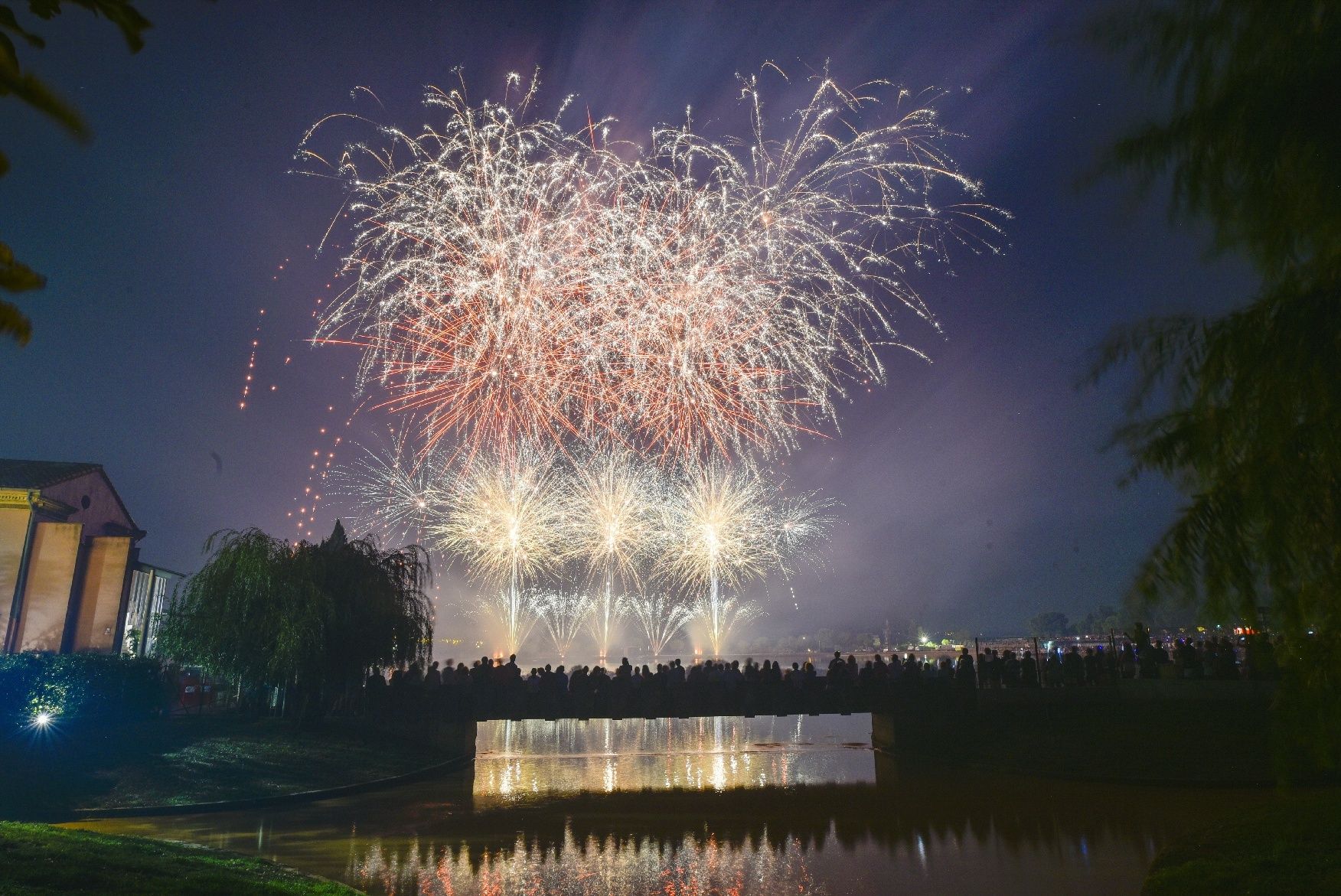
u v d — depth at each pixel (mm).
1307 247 7438
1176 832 18922
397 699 31312
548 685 31891
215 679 31812
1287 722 8062
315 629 28203
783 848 18484
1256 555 7277
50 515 35156
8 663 22594
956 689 33094
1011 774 27703
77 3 1629
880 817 21562
